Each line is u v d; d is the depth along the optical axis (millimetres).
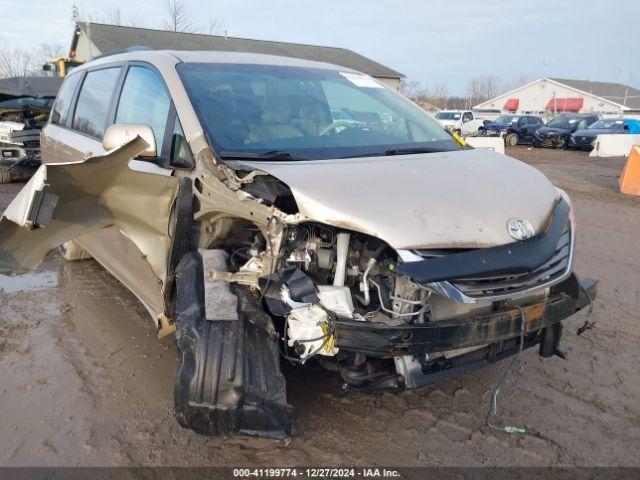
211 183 3262
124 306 5098
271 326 2859
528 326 3125
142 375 3916
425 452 3176
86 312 4961
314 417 3445
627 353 4438
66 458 3072
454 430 3379
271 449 3168
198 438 3246
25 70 52219
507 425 3445
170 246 3248
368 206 2883
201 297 2914
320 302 2842
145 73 4320
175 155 3689
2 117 13430
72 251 6184
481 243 2895
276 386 2713
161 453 3121
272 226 2949
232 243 3412
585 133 26062
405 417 3486
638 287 5984
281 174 3088
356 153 3752
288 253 2998
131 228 3604
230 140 3568
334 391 3697
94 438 3238
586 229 8766
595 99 67312
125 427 3342
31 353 4223
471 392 3805
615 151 22750
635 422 3533
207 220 3359
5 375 3910
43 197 3084
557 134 27281
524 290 3000
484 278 2850
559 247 3281
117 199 3461
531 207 3219
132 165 3928
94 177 3215
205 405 2637
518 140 29438
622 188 12414
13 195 10578
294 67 4621
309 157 3570
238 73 4203
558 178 14992
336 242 3047
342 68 5043
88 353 4223
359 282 3082
